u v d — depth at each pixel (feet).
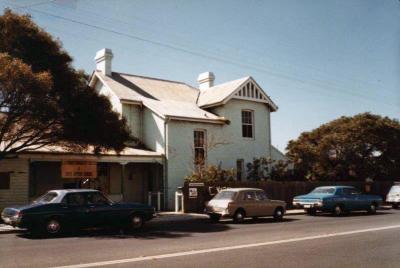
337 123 126.72
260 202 66.23
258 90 104.53
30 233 51.57
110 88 93.50
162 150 87.66
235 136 99.30
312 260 32.55
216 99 98.32
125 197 87.66
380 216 74.49
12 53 57.67
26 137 60.23
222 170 86.38
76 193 51.60
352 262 31.76
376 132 118.42
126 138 66.39
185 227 57.57
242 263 31.45
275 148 110.63
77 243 42.37
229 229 54.54
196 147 92.68
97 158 76.23
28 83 50.37
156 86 105.29
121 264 31.19
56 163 78.48
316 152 116.98
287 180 101.86
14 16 58.44
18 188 68.69
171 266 30.40
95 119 61.11
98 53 101.65
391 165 120.16
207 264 31.12
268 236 46.91
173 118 86.99
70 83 61.21
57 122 59.82
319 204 75.31
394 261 32.12
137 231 53.26
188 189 78.33
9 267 30.25
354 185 107.76
